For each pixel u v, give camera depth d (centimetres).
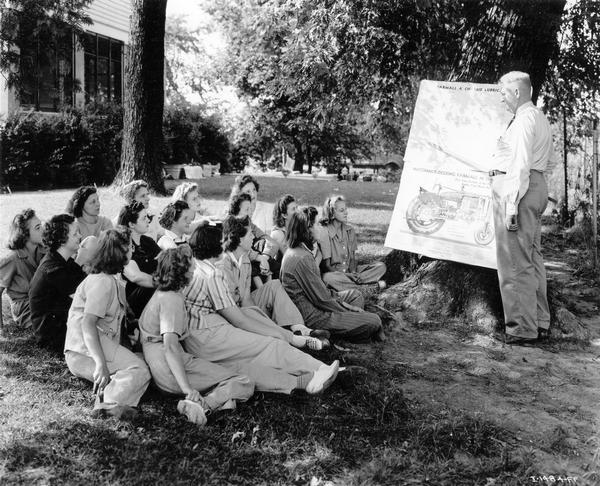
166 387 413
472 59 691
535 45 659
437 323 623
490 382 496
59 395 415
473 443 390
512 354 560
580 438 411
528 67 661
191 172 2220
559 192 1337
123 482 323
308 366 441
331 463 357
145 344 423
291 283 552
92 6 1980
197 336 443
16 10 1334
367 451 373
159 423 387
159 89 1259
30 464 336
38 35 1384
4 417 381
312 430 389
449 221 661
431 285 659
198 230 458
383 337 572
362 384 458
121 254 416
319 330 516
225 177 2217
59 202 1160
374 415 415
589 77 868
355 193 1709
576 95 904
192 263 418
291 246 559
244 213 615
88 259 495
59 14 1400
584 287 827
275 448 368
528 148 563
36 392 417
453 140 674
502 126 652
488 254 630
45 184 1482
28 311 534
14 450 346
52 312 482
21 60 1406
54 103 1730
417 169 689
